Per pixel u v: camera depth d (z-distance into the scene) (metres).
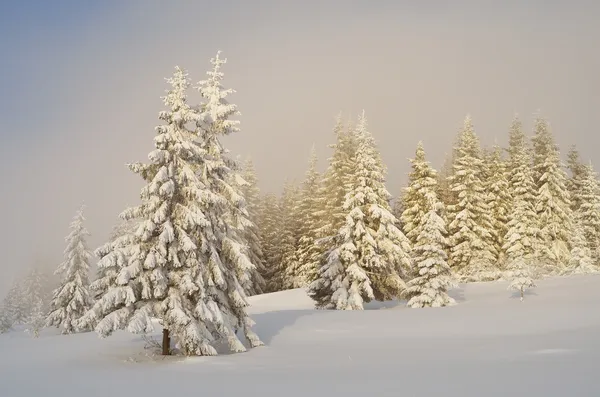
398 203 52.34
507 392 8.66
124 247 17.91
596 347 13.03
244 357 16.95
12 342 30.44
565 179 49.84
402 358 14.70
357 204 36.56
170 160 18.97
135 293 17.47
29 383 13.20
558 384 8.91
